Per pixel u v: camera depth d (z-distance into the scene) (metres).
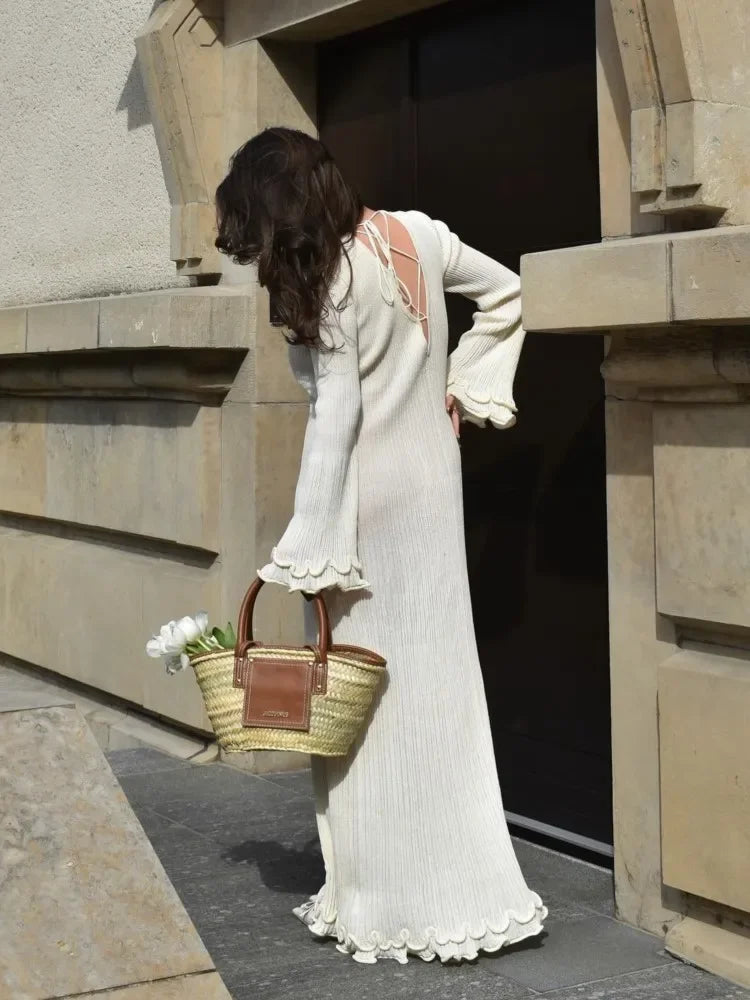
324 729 2.95
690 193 2.98
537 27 3.92
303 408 4.93
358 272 3.02
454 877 3.10
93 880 2.45
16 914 2.36
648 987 2.98
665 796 3.14
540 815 4.11
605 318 2.89
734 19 2.99
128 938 2.39
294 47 4.94
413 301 3.11
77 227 6.33
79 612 6.01
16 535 6.68
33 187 6.76
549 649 4.04
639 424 3.24
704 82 2.94
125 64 5.86
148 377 5.20
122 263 5.96
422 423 3.14
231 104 5.04
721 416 2.97
